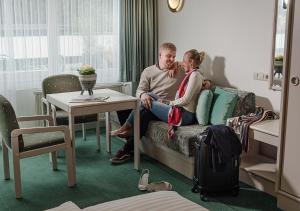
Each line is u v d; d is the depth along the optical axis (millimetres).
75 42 4609
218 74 4141
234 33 3875
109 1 4719
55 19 4441
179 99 3615
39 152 3006
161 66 4082
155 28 4977
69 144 3148
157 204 1738
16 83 4367
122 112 4059
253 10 3631
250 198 3006
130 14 4797
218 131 2947
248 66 3764
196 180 3084
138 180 3369
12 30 4215
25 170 3582
